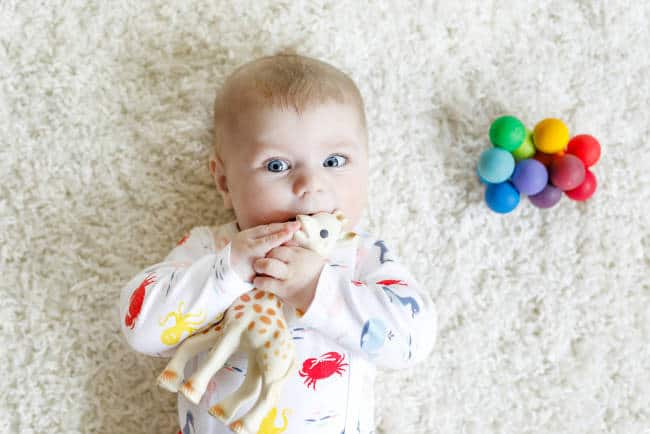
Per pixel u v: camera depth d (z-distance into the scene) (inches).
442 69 53.5
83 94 50.8
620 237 53.6
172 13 51.8
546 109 54.1
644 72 54.9
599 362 52.6
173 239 50.6
